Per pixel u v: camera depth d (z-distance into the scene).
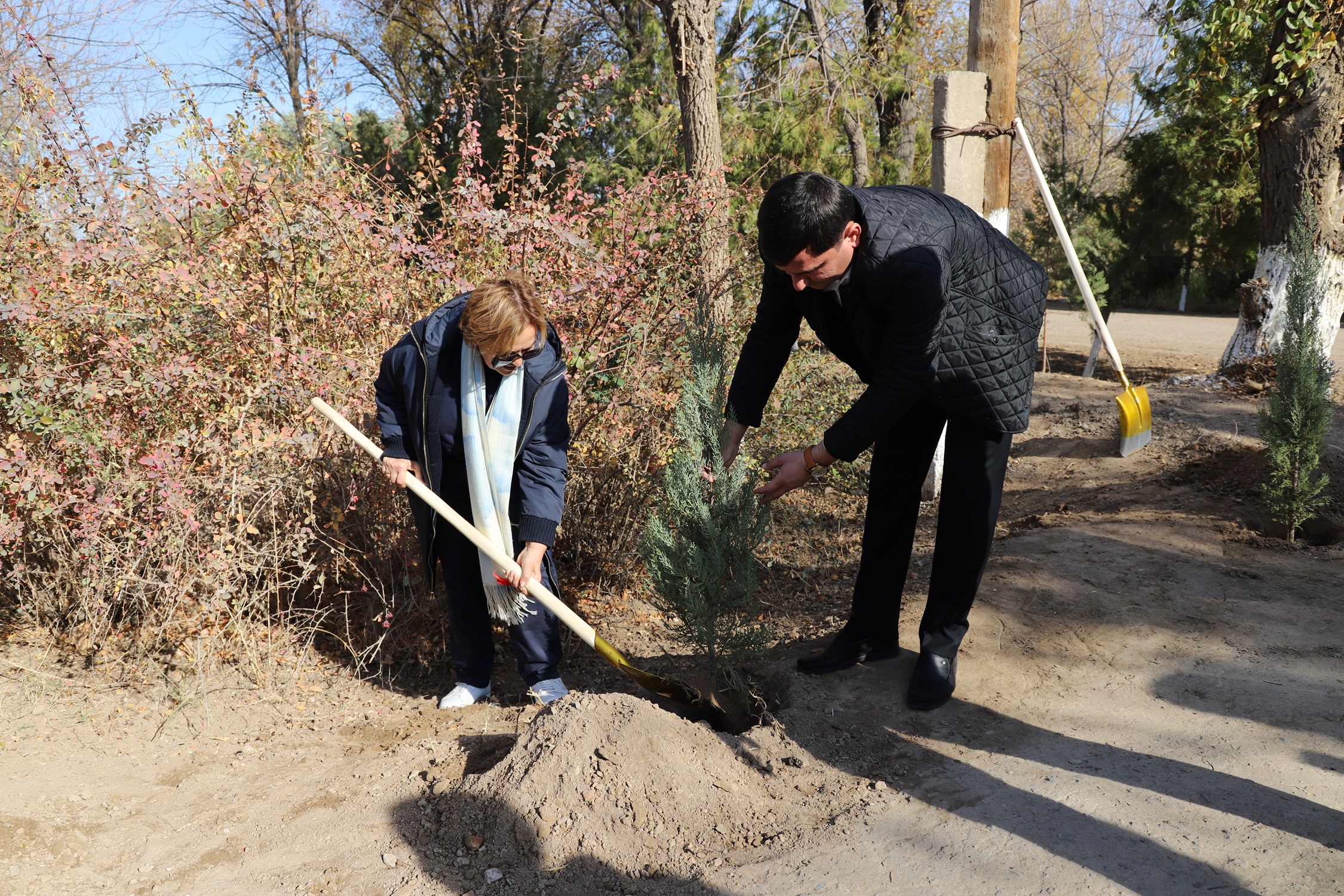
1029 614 3.78
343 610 4.02
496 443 3.07
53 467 3.52
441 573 3.81
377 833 2.57
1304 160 8.55
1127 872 2.26
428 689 3.69
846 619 4.06
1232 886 2.19
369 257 3.88
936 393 3.00
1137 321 26.36
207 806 2.73
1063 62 19.02
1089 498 5.57
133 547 3.61
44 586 3.98
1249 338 9.05
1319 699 3.07
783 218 2.54
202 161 3.75
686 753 2.76
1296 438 4.42
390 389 3.22
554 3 16.95
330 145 4.19
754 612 3.23
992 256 2.89
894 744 2.98
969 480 3.10
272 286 3.68
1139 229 15.10
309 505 3.68
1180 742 2.88
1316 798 2.54
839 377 6.10
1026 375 3.03
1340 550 4.39
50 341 3.55
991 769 2.79
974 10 5.36
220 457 3.47
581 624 3.07
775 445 5.76
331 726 3.34
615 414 4.27
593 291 4.01
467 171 4.26
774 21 13.67
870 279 2.66
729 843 2.52
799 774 2.84
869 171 14.19
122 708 3.39
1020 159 25.50
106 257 3.48
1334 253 8.65
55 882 2.36
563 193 4.69
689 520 3.10
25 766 2.92
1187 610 3.76
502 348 2.87
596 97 11.09
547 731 2.72
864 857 2.39
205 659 3.70
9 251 3.62
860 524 5.65
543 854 2.44
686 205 4.49
